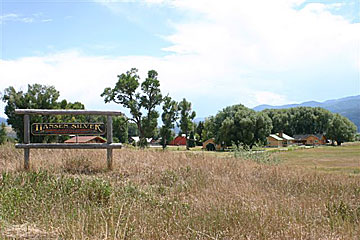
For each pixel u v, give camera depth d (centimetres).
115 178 998
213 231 579
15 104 4650
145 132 6222
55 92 4894
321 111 12219
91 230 534
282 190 999
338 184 1137
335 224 654
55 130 1078
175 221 612
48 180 864
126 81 6009
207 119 10150
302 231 593
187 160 1284
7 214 594
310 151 5412
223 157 1550
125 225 547
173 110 6581
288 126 12344
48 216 586
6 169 1004
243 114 7594
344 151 5391
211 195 852
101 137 3006
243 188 942
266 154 1905
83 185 827
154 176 1041
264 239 554
